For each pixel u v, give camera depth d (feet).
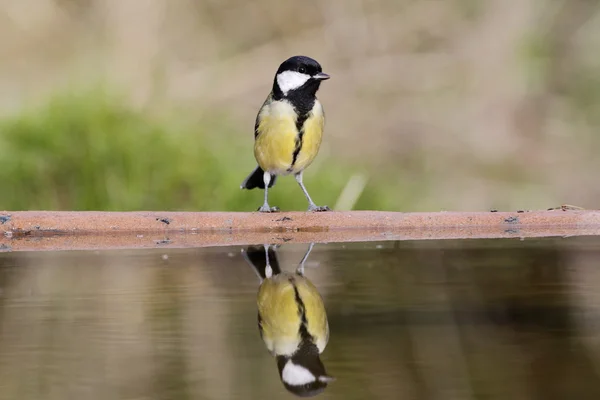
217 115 51.39
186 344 14.60
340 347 14.62
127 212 28.60
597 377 12.92
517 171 57.98
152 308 17.31
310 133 32.14
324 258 23.27
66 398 11.93
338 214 29.01
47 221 27.96
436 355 14.12
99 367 13.34
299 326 15.97
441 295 18.44
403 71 63.72
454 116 61.93
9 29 57.98
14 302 17.85
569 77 63.46
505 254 23.58
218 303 17.80
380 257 23.31
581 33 64.03
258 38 62.90
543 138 60.95
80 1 59.36
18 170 41.32
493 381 12.82
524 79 63.10
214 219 28.50
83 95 44.96
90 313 16.80
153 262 22.74
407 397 12.14
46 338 14.99
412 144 59.62
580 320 16.24
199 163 43.37
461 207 53.47
